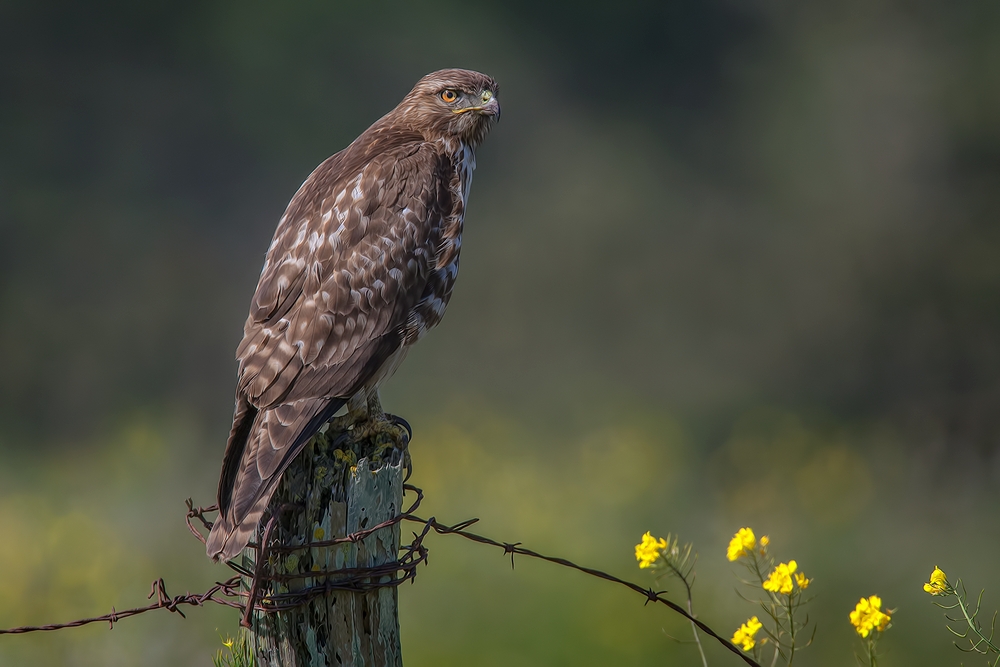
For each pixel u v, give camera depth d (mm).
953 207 20734
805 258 20734
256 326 4914
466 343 19656
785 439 14258
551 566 7965
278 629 4027
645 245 20547
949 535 11461
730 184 21250
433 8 19344
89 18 18438
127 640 7387
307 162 19156
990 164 20766
